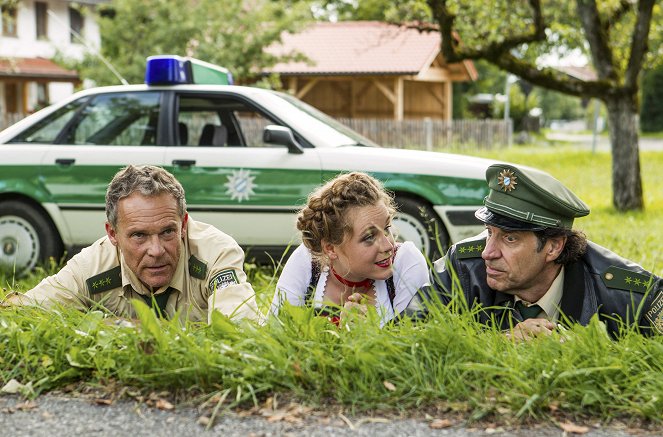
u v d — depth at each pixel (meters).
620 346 2.54
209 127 6.85
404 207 6.52
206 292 3.21
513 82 53.50
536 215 2.80
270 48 30.50
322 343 2.56
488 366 2.38
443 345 2.51
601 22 12.80
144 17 20.25
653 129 62.25
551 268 2.93
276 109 6.79
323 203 3.06
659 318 2.87
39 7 31.47
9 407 2.40
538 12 11.72
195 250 3.22
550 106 89.19
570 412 2.31
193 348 2.48
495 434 2.18
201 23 19.70
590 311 2.91
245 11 20.53
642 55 12.44
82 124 6.90
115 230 3.08
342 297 3.23
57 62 20.67
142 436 2.20
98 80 19.94
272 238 6.60
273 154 6.58
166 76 6.88
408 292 3.20
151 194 3.01
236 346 2.52
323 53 30.30
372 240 3.04
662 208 13.09
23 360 2.63
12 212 6.81
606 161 24.09
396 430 2.20
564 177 18.67
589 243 3.00
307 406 2.34
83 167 6.72
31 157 6.76
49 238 6.82
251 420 2.27
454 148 29.00
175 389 2.45
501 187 2.83
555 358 2.46
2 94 31.39
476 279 3.04
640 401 2.33
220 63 19.80
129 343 2.58
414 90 33.09
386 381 2.40
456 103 45.97
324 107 32.06
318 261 3.23
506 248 2.86
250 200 6.57
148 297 3.23
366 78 29.62
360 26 31.73
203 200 6.62
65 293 3.22
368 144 7.06
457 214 6.46
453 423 2.24
